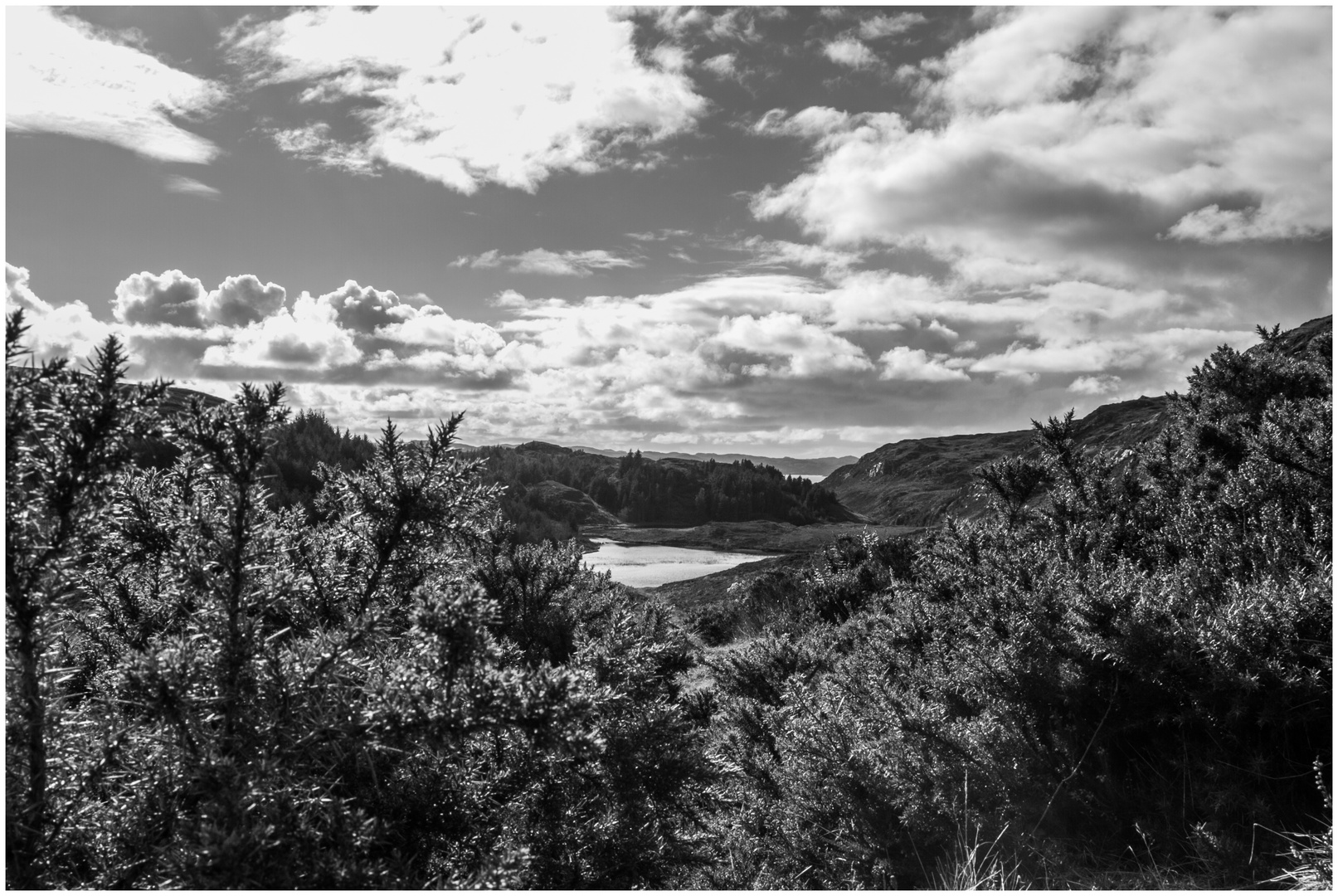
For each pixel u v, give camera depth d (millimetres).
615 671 2846
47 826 1734
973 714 3381
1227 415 5309
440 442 2395
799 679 4168
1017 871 2709
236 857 1622
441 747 1878
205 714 1855
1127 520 4680
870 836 3014
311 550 2379
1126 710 2920
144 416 1817
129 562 2393
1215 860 2461
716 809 3072
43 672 1789
